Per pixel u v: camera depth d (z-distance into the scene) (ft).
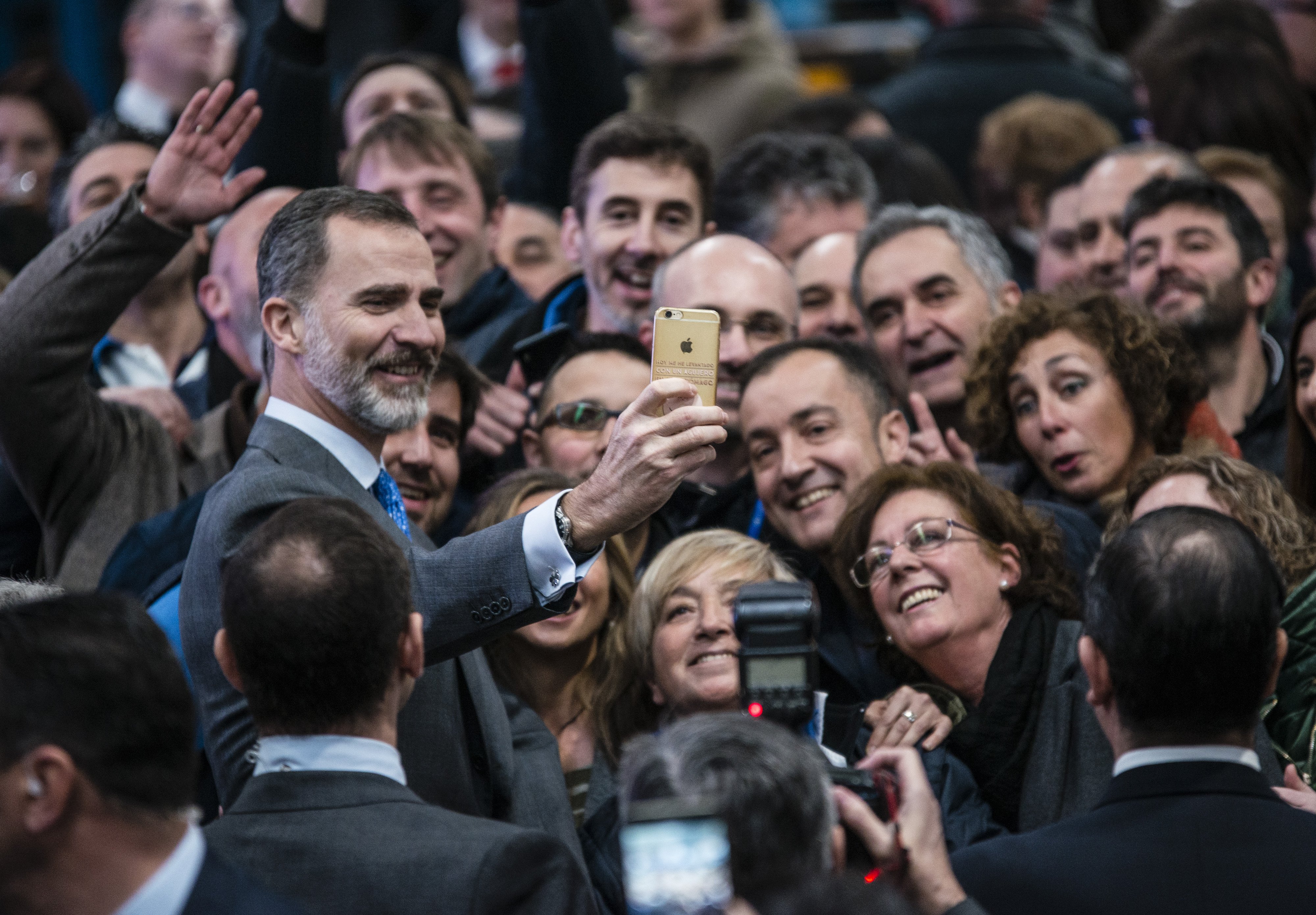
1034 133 53.67
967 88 60.29
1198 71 51.70
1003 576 30.86
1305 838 19.54
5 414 32.01
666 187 42.27
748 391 35.40
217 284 38.96
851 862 20.51
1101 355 35.06
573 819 29.99
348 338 25.55
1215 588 20.13
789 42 76.79
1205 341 38.73
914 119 60.44
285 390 26.53
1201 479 29.89
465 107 52.47
